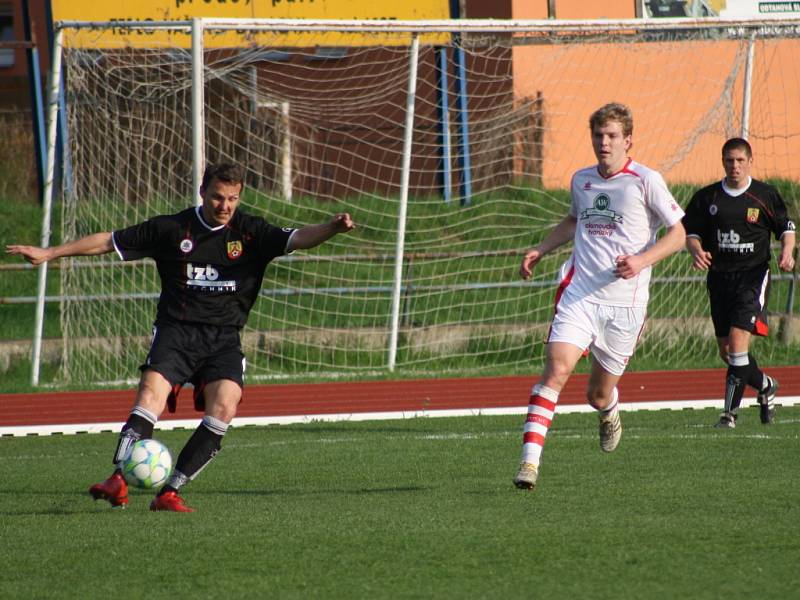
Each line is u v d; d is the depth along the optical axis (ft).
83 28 169.17
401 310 207.21
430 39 205.16
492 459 100.63
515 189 233.76
